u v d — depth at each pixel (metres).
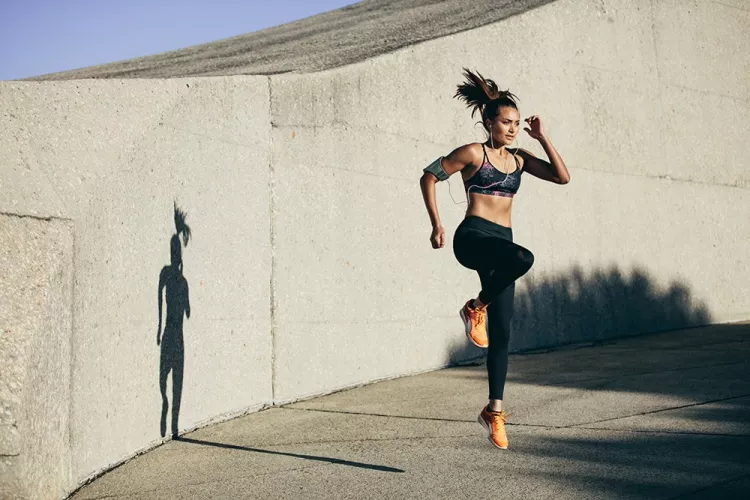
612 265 10.86
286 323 7.21
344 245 7.84
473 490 4.35
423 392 7.43
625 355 9.14
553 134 10.34
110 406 5.00
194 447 5.60
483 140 9.60
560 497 4.15
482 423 4.68
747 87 13.05
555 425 5.81
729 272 12.43
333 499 4.33
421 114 8.84
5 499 3.69
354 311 7.91
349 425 6.18
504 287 4.52
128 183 5.18
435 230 4.82
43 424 4.05
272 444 5.65
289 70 8.20
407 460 5.06
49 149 4.52
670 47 11.98
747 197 12.84
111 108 5.15
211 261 6.32
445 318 8.96
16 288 3.98
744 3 13.14
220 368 6.45
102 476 4.86
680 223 11.83
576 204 10.47
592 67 10.92
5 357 3.78
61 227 4.39
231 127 6.63
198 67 11.46
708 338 10.44
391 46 9.30
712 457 4.75
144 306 5.42
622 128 11.21
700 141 12.25
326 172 7.69
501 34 9.86
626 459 4.80
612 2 11.26
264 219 7.04
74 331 4.49
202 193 6.21
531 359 9.08
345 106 7.94
